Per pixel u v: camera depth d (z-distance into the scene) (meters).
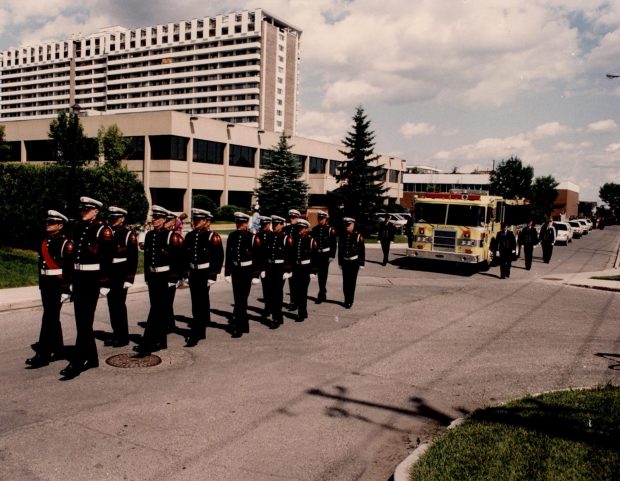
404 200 89.62
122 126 46.72
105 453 4.75
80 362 6.75
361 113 40.72
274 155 45.97
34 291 11.45
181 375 6.88
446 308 12.23
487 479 4.28
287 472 4.59
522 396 6.52
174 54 141.50
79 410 5.66
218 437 5.17
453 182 86.94
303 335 9.23
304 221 10.30
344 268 11.80
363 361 7.85
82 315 6.79
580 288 16.47
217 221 47.41
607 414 5.71
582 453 4.75
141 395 6.14
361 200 39.66
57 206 17.88
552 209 73.88
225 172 51.66
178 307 11.18
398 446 5.19
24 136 54.12
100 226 6.93
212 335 9.00
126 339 8.17
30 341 8.16
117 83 149.88
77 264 6.72
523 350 8.73
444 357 8.20
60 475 4.36
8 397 5.95
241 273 8.83
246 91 133.50
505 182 63.22
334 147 65.94
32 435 5.05
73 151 18.92
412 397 6.48
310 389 6.60
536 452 4.77
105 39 151.62
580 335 9.91
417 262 22.17
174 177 45.72
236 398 6.18
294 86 144.12
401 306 12.27
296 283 10.32
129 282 7.96
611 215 119.50
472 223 18.53
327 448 5.07
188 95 140.12
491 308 12.45
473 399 6.46
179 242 7.79
